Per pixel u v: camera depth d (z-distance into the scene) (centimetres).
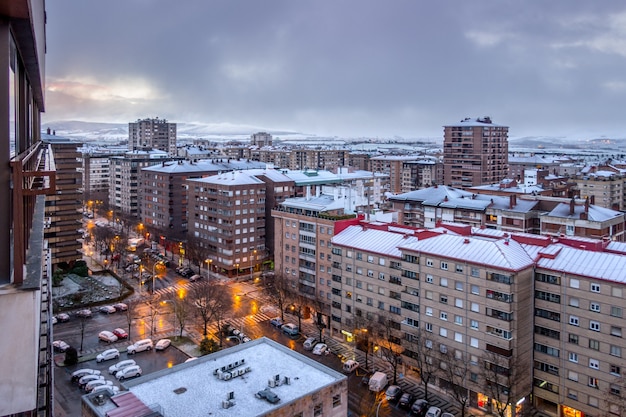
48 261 6931
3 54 1497
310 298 14112
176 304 14262
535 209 16712
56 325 13562
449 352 10144
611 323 8856
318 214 14488
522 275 9525
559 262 9706
